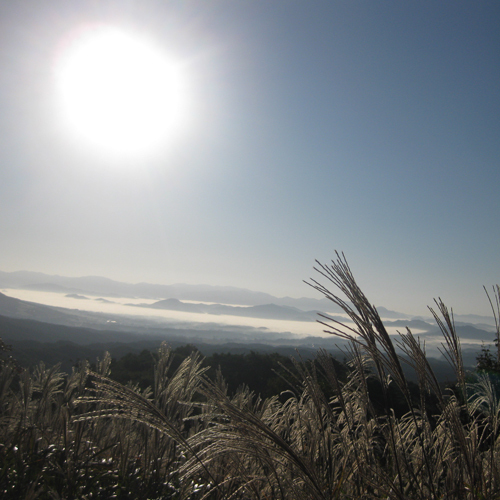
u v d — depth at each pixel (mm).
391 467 1956
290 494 1787
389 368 1505
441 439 1799
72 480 2240
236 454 1891
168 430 1723
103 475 2416
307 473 1516
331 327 1598
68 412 2850
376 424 1797
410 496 1552
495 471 1631
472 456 1567
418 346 1589
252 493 1875
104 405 2818
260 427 1521
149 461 2596
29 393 3100
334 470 1949
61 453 2562
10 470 2303
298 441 2285
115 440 3121
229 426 1623
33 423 3029
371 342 1529
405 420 2047
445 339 1641
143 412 1722
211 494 2164
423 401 1630
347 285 1568
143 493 2264
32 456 2508
